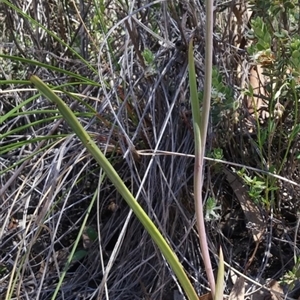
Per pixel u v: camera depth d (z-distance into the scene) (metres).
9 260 1.32
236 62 1.34
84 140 0.77
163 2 1.23
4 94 1.64
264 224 1.23
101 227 1.37
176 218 1.20
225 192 1.32
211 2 0.77
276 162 1.23
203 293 1.17
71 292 1.27
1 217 1.36
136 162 1.30
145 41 1.36
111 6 1.65
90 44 1.58
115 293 1.23
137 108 1.24
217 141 1.26
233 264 1.23
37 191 1.30
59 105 0.73
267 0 1.14
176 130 1.26
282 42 1.13
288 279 1.07
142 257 1.22
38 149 1.29
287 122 1.26
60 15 1.65
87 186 1.45
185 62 1.26
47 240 1.40
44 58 1.66
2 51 1.77
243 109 1.28
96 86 1.39
